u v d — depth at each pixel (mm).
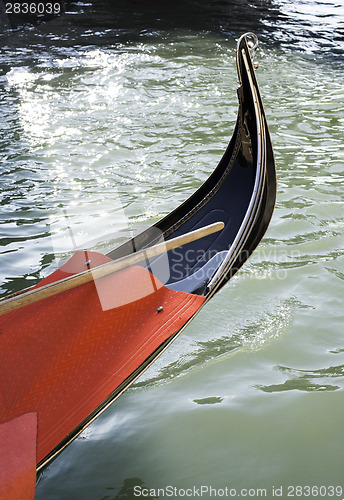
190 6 11734
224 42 9445
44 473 2457
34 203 4703
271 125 6383
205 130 6273
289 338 3229
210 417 2713
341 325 3320
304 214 4516
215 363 3064
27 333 2498
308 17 11188
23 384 2279
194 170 5332
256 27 10359
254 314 3430
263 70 8188
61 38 9617
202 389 2895
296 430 2635
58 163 5449
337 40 9773
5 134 6094
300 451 2535
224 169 3756
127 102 7051
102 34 9828
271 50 9094
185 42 9391
